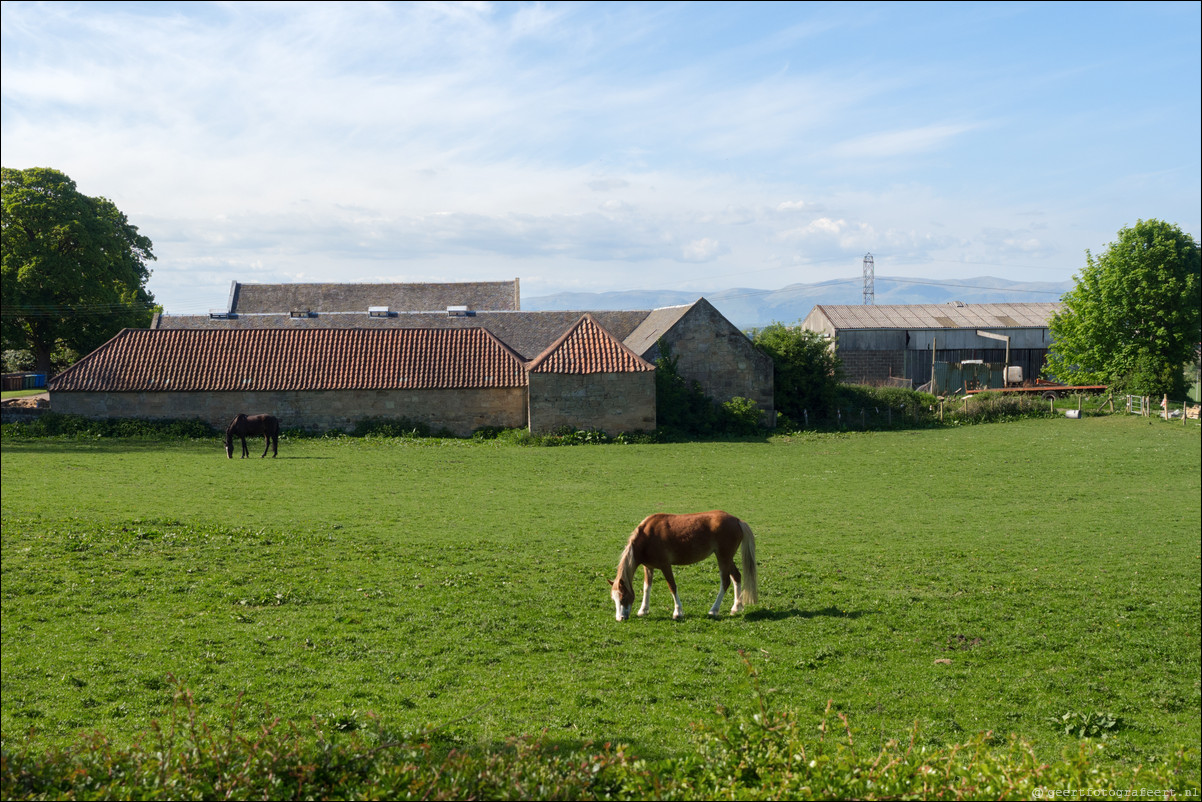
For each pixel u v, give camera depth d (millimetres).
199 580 17000
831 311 79312
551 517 24672
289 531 21234
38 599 15586
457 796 6691
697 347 50000
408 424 46469
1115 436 45188
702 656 13508
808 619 15469
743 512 26078
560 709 11164
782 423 50969
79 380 45281
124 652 13102
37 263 59531
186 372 46188
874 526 23984
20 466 32031
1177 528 23828
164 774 6785
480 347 49094
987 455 39188
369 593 16500
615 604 15844
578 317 62375
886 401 54500
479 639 14133
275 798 6668
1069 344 63875
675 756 9188
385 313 61938
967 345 75000
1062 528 23766
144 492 26719
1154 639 14586
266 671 12484
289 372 46594
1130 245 59938
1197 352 62250
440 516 24344
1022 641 14398
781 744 7578
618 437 44875
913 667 13242
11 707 10953
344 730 10227
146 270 71562
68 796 6398
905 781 6961
